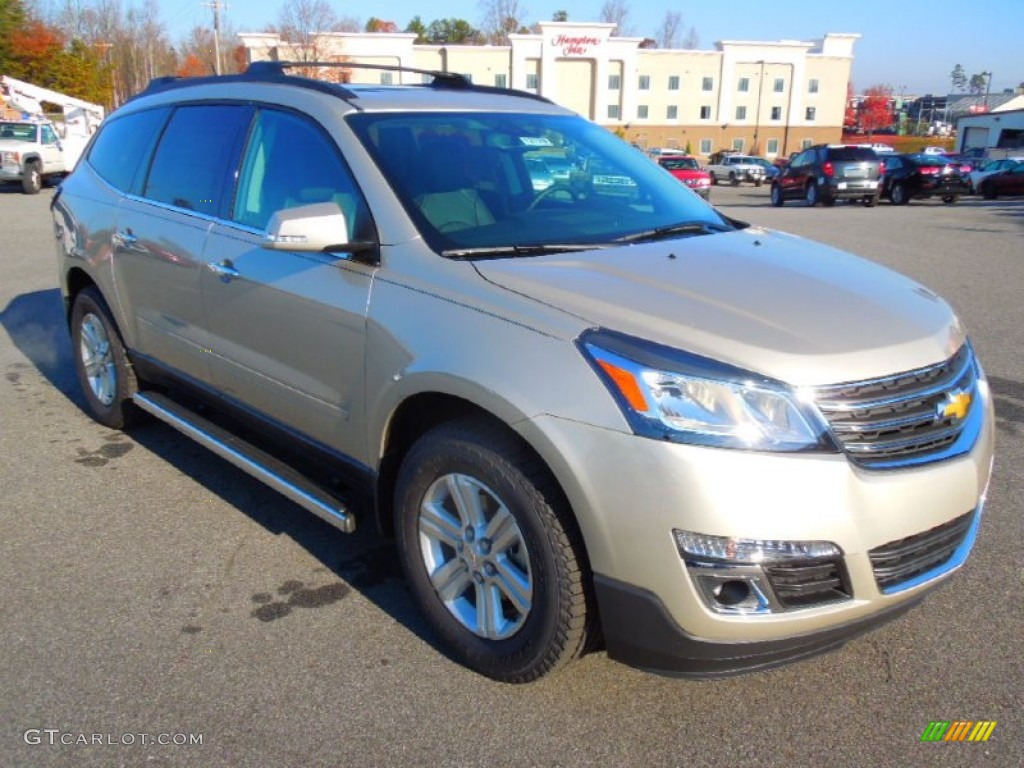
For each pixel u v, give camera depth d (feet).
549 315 8.84
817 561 8.07
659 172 14.10
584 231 11.36
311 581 11.86
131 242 14.78
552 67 223.10
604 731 8.96
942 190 87.56
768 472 7.88
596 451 8.20
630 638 8.52
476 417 9.50
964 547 9.28
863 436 8.32
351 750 8.70
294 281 11.28
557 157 12.74
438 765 8.52
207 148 13.67
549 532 8.66
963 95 443.32
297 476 12.01
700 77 237.25
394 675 9.84
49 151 80.64
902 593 8.55
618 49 225.97
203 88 14.57
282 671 9.90
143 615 10.99
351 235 10.87
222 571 12.09
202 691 9.55
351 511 11.09
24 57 161.79
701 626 8.13
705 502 7.86
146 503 14.17
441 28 341.82
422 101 12.53
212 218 13.10
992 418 10.12
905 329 9.12
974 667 10.00
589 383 8.32
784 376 8.11
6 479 15.06
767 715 9.23
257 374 12.33
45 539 12.94
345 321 10.53
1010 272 36.09
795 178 88.89
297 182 11.86
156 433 17.33
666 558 8.04
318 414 11.37
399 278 10.12
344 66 14.12
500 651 9.44
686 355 8.23
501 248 10.46
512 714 9.21
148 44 252.83
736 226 12.99
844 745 8.80
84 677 9.76
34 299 29.99
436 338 9.46
